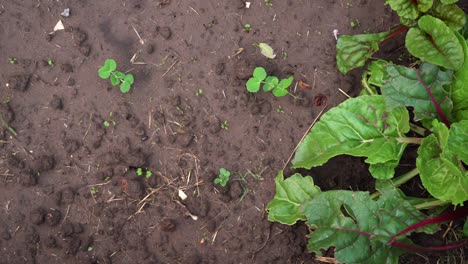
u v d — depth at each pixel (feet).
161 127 3.92
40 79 3.92
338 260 3.42
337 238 3.45
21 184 3.88
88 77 3.93
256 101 3.92
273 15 3.95
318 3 3.96
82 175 3.90
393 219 3.48
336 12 3.96
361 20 3.95
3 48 3.92
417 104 3.54
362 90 3.84
